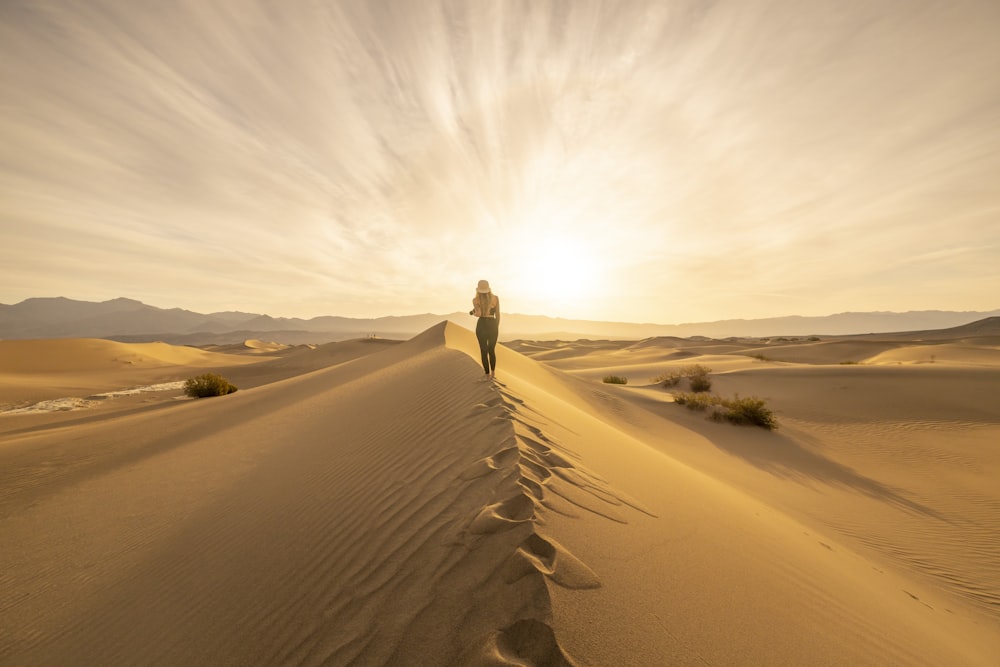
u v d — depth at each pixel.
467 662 1.92
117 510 5.34
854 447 13.49
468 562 2.62
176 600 3.25
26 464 8.18
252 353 122.31
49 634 3.12
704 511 4.62
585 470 4.51
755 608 2.73
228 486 5.68
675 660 2.02
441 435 5.48
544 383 15.84
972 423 14.90
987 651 3.86
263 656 2.41
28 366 45.66
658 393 21.73
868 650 2.71
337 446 6.34
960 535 7.76
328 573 3.04
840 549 5.83
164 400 26.14
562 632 1.99
